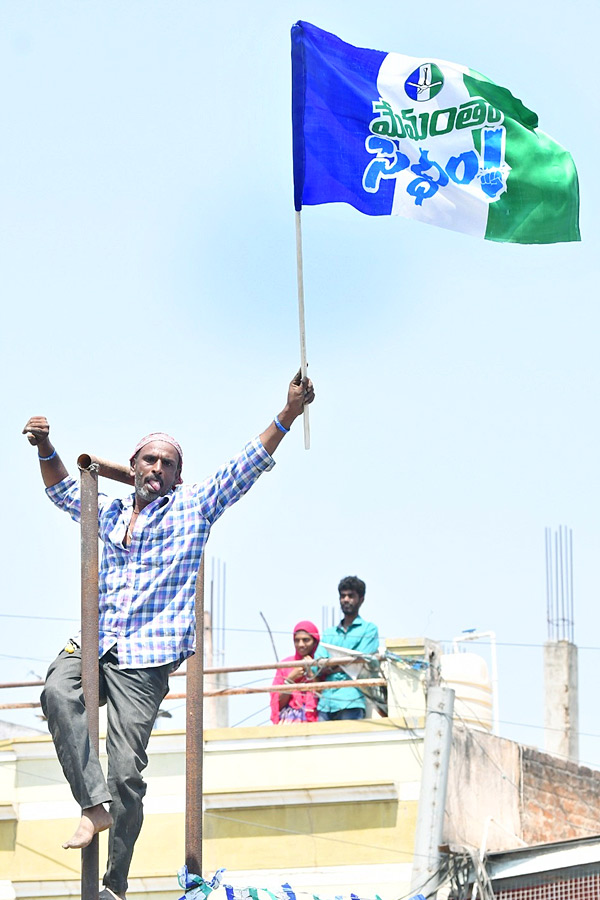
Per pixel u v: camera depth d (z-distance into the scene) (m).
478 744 31.14
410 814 29.22
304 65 19.94
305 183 19.70
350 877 29.03
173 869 29.67
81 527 15.44
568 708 46.50
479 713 31.88
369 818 29.36
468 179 20.14
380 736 29.73
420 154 20.06
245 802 29.77
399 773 29.47
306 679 30.81
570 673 46.75
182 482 16.20
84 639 15.05
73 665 15.20
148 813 30.11
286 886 17.42
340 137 19.95
